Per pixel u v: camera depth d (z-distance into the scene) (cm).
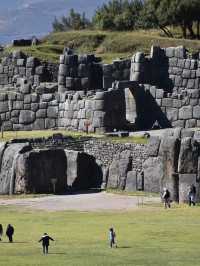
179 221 6706
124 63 10938
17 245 5838
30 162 8450
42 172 8494
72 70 10906
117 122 10050
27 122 10575
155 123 10156
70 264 5088
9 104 10688
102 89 10719
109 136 9338
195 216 6925
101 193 8369
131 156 8569
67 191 8569
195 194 7569
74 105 10200
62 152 8631
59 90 10869
